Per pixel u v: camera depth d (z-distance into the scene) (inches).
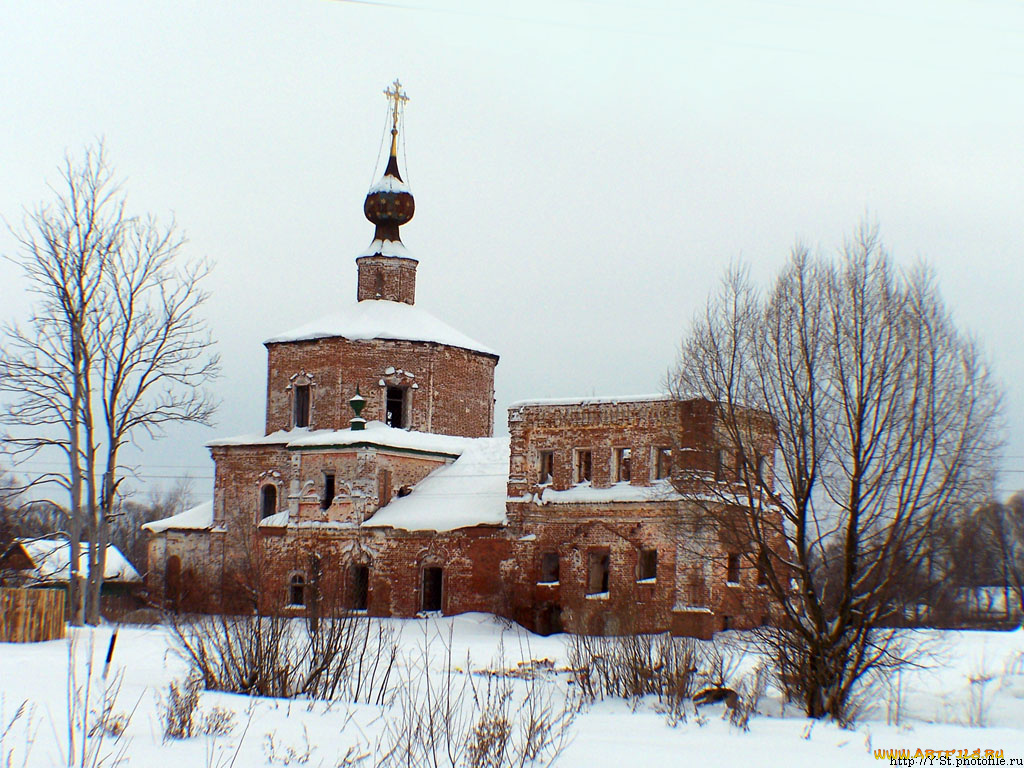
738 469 1125.1
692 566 1894.7
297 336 2568.9
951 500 1042.1
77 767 640.4
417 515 2272.4
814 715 1029.2
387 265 2664.9
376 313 2608.3
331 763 692.7
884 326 1062.4
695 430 1156.5
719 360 1130.7
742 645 1561.3
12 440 1892.2
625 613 1302.9
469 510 2244.1
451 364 2586.1
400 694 995.3
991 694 1198.3
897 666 1040.8
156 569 2704.2
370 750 735.1
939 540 1044.5
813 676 1034.7
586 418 2102.6
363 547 2283.5
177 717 783.7
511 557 2128.4
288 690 992.2
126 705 887.1
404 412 2536.9
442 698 861.2
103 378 1941.4
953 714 1067.9
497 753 707.4
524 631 2065.7
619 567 2017.7
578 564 2059.5
